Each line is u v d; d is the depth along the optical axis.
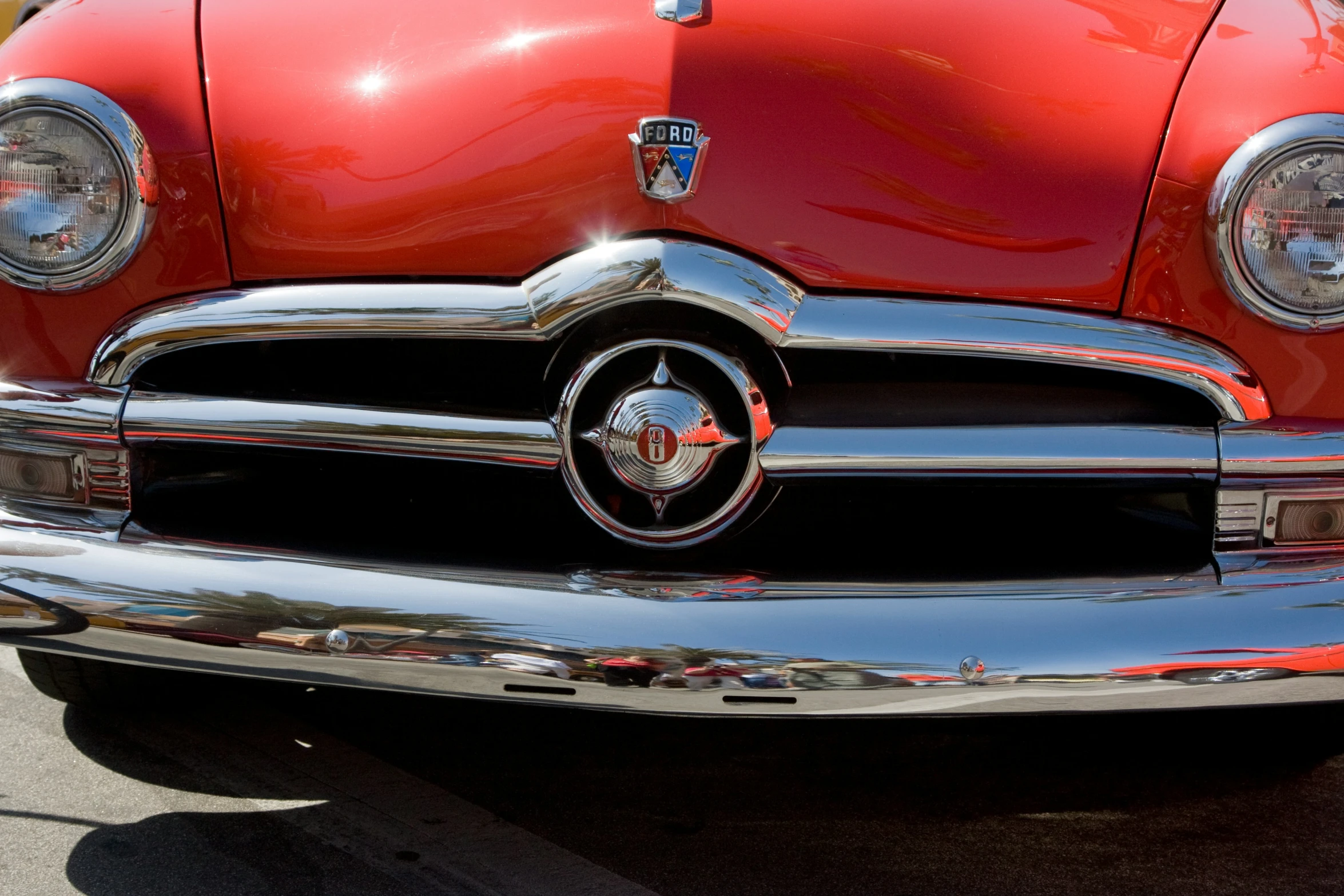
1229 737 2.28
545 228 1.71
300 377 1.85
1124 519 1.84
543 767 2.31
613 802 2.18
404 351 1.81
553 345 1.75
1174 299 1.72
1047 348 1.71
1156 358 1.72
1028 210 1.72
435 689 1.66
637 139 1.69
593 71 1.74
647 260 1.67
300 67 1.84
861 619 1.64
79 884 1.87
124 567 1.74
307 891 1.87
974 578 1.70
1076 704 1.65
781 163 1.70
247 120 1.81
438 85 1.79
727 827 2.11
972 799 2.23
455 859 1.98
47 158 1.78
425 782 2.23
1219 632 1.67
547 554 1.78
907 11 1.81
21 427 1.83
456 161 1.74
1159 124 1.75
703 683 1.61
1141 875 1.99
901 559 1.77
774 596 1.66
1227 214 1.69
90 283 1.79
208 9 1.93
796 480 1.74
